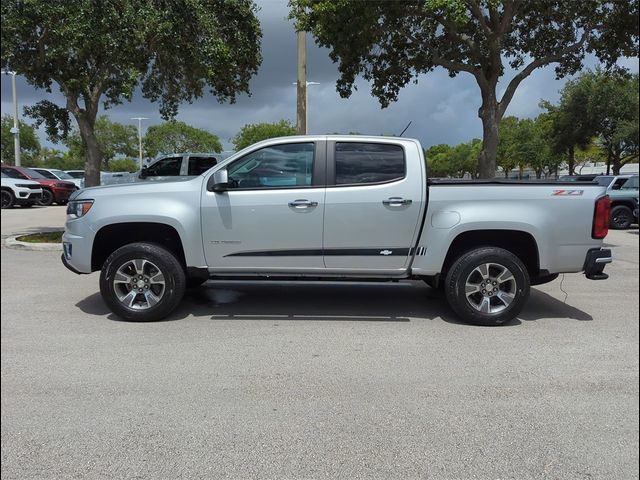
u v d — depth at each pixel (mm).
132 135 59594
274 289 7582
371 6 10430
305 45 12812
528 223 5516
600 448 3254
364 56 13047
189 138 55656
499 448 3238
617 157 30531
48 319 5930
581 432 3439
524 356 4797
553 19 12891
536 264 5719
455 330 5582
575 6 12273
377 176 5656
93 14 9133
